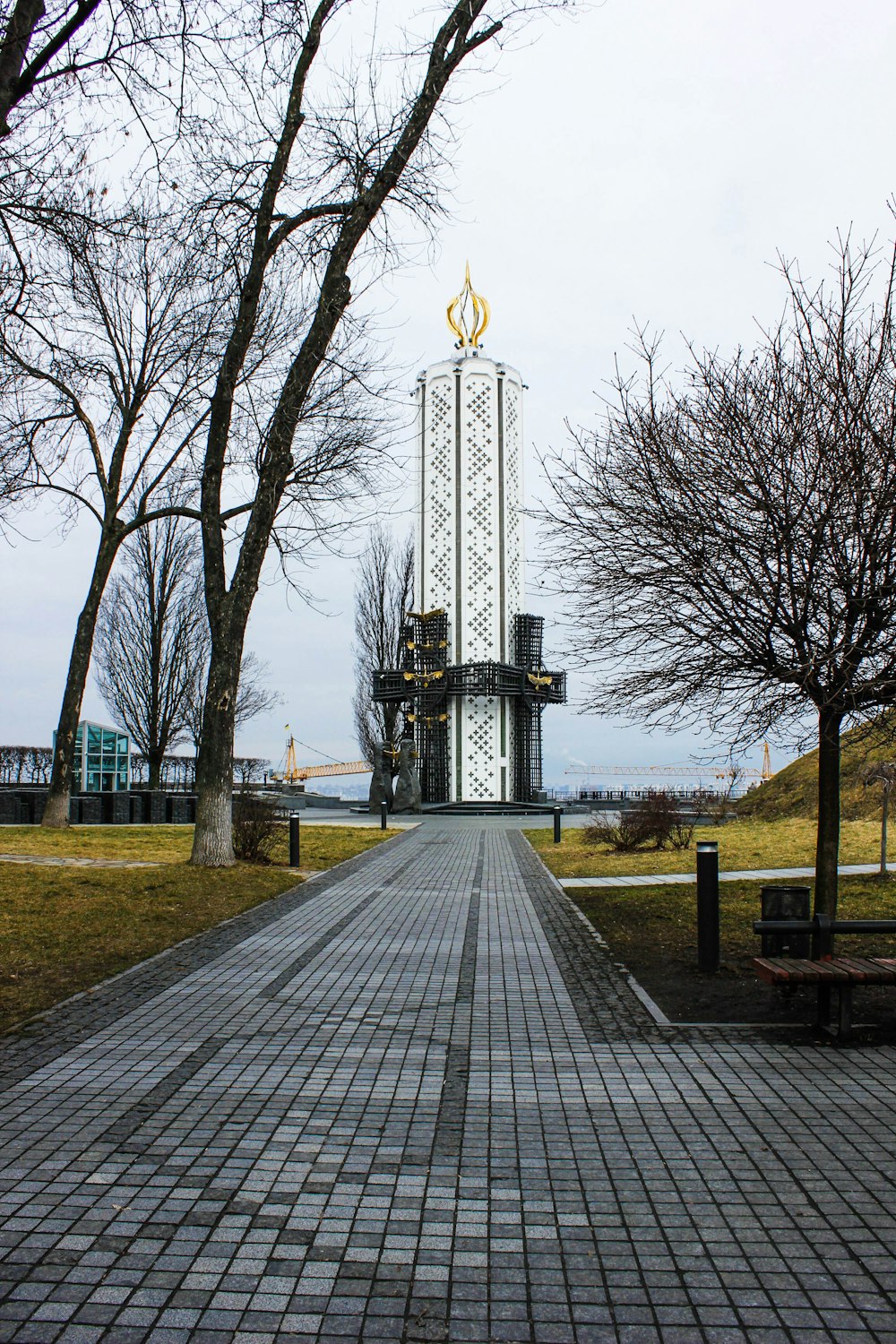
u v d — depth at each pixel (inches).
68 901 377.4
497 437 1782.7
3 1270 119.2
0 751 1354.6
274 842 650.2
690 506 283.0
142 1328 107.3
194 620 1375.5
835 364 272.1
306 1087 187.2
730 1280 117.4
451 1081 190.7
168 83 298.8
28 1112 173.0
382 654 1820.9
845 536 247.8
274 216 482.6
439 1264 121.0
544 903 441.7
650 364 490.3
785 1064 201.2
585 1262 121.7
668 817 714.8
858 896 414.6
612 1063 202.2
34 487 641.6
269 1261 121.7
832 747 287.1
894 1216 134.0
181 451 743.1
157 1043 215.9
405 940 344.5
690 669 301.7
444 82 419.2
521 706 1780.3
